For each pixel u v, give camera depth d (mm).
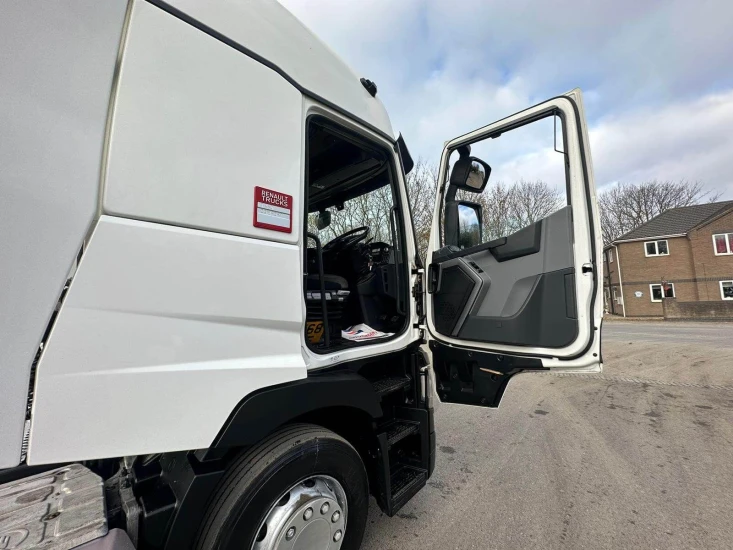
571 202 2246
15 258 870
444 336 2791
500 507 2629
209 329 1229
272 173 1477
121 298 1034
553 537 2307
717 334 13531
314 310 2070
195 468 1336
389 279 2531
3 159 857
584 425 4398
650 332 14820
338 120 1893
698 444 3787
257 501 1341
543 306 2283
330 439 1630
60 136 943
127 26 1092
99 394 995
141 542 1255
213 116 1284
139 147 1087
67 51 967
